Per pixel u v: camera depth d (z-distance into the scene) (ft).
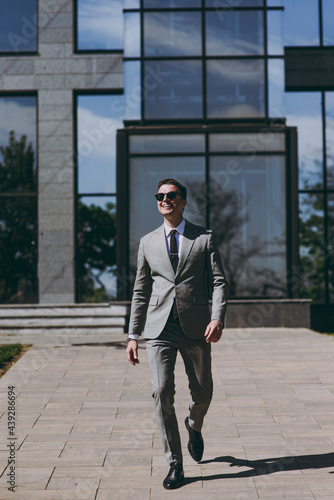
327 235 41.50
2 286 40.73
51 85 40.96
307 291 41.14
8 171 41.04
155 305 12.69
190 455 13.97
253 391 20.42
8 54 41.11
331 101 42.22
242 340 31.30
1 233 40.86
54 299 40.22
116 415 17.75
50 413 18.01
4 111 41.14
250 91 38.22
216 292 12.72
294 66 42.01
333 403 18.78
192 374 12.88
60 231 40.45
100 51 41.09
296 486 12.10
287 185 37.37
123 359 26.58
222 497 11.62
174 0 38.47
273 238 37.29
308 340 31.12
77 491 12.03
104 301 40.75
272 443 14.92
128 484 12.41
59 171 40.65
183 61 38.34
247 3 38.34
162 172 37.68
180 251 12.69
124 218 37.50
